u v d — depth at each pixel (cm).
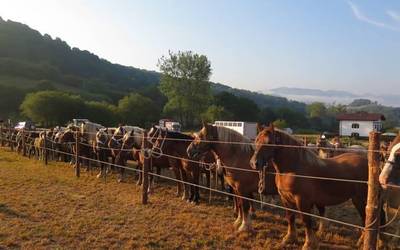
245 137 912
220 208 1097
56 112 7256
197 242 789
